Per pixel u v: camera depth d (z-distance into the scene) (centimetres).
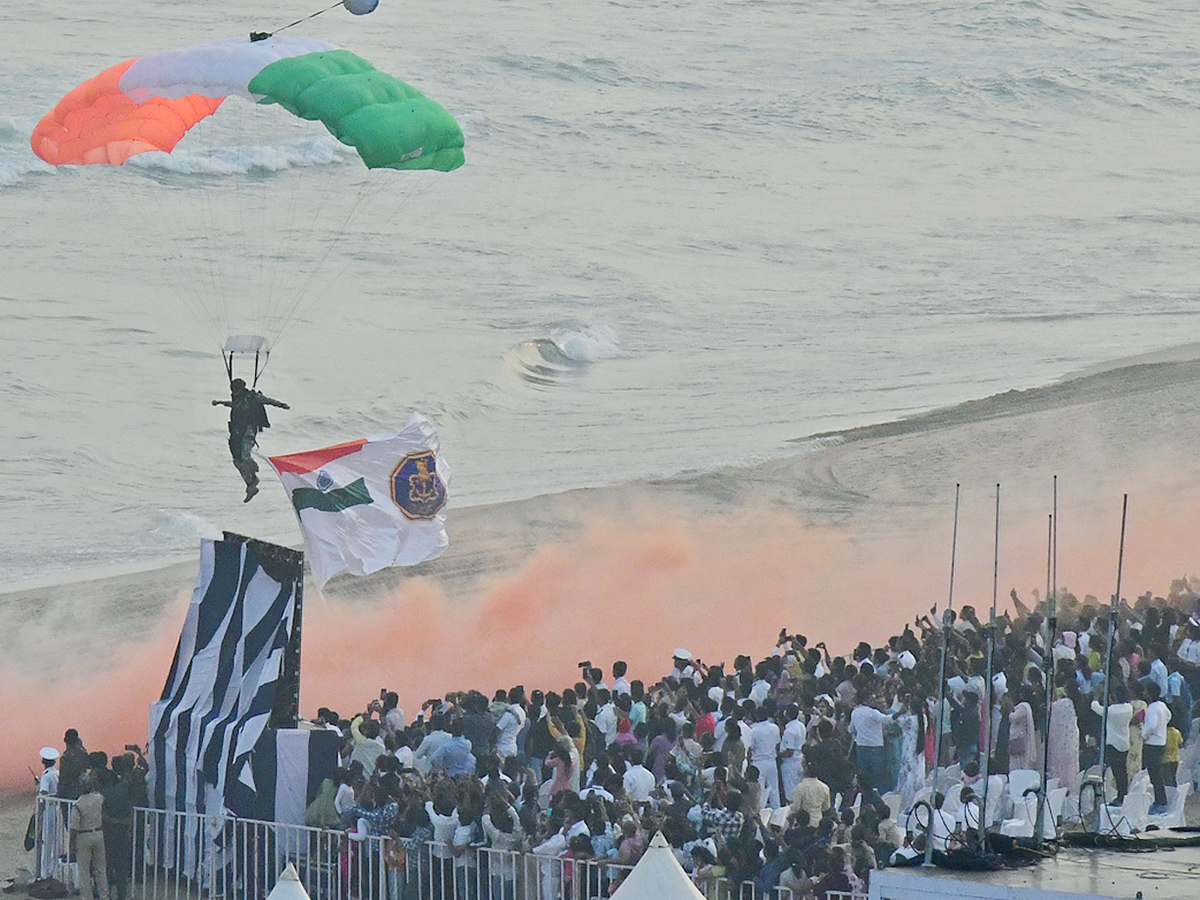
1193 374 19950
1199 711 9588
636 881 5206
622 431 19338
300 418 19562
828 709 8950
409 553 9988
